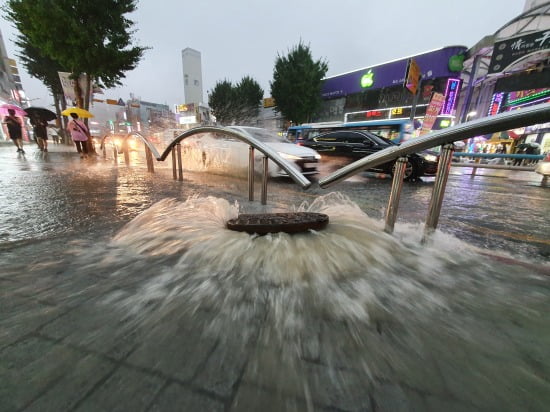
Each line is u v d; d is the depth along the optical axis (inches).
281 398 30.7
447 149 75.5
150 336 39.8
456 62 810.8
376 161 84.7
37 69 673.6
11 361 34.6
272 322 43.8
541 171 263.1
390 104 1007.0
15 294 49.9
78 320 43.0
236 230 78.7
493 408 30.3
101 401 29.7
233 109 1434.5
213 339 39.6
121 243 74.7
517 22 623.5
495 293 55.5
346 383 33.0
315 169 246.7
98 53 403.5
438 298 53.1
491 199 181.9
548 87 638.5
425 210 143.6
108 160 345.1
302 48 989.8
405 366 35.8
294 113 1055.6
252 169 138.1
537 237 99.8
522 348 39.8
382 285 57.0
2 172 205.3
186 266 62.2
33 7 355.3
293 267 62.0
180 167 190.2
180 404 29.6
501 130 64.3
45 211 105.2
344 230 82.4
